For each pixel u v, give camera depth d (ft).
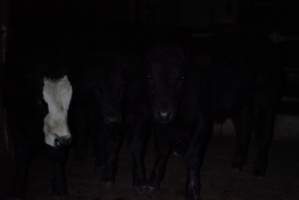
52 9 20.54
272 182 14.19
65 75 12.19
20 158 12.43
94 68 13.12
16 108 12.42
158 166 13.67
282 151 16.85
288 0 23.18
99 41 13.85
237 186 13.85
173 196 13.08
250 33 14.92
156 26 14.52
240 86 14.23
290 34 22.67
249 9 23.98
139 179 13.34
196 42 13.78
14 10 18.89
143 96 12.88
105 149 13.89
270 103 14.78
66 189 13.05
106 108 12.92
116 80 12.93
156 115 11.84
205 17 24.81
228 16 24.45
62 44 13.62
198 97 12.40
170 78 11.87
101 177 13.88
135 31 14.11
